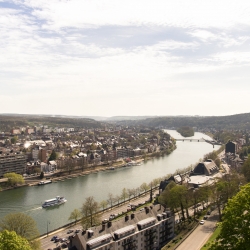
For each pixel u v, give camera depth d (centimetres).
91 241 18412
